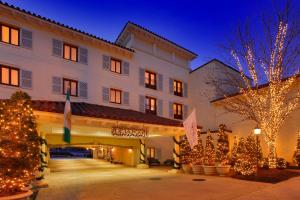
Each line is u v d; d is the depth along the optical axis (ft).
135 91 80.59
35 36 61.31
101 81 72.74
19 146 26.21
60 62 64.95
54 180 53.88
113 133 51.57
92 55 71.87
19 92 30.09
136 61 82.23
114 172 68.54
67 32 66.23
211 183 45.73
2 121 26.40
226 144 71.00
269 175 50.39
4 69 55.83
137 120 54.65
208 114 90.74
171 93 91.86
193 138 51.52
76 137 71.00
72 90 66.90
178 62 96.43
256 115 66.59
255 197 33.14
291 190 36.94
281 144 65.77
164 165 87.20
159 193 37.88
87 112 49.90
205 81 94.17
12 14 57.36
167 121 67.31
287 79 61.46
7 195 24.41
